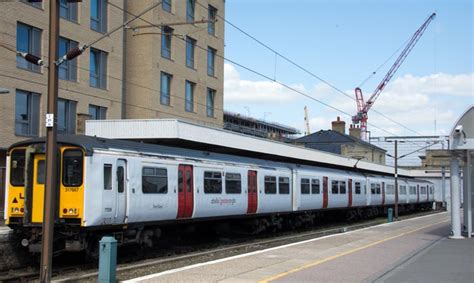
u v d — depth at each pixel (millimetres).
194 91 42812
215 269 12773
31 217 14891
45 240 10750
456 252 17094
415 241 20781
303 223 31328
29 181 14992
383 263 14328
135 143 17125
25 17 27578
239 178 22703
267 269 12891
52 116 10930
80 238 14672
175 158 18547
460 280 11688
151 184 17172
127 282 10914
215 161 21062
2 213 24594
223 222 23625
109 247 10617
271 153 30047
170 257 17156
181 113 40938
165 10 38969
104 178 15172
